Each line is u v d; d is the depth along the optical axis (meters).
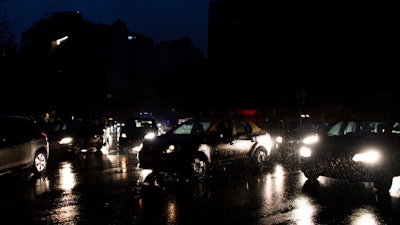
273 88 33.78
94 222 6.45
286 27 33.81
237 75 37.94
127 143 20.50
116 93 59.38
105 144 24.25
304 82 31.25
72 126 17.23
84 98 40.50
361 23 28.14
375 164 8.73
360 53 27.97
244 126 12.18
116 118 58.03
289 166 13.07
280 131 29.67
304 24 32.19
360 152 8.94
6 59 23.59
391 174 8.87
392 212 7.08
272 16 35.53
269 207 7.41
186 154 10.01
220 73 39.38
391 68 26.16
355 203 7.74
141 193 8.65
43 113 31.48
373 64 27.19
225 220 6.56
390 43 26.45
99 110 49.12
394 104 25.39
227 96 37.91
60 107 34.72
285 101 32.53
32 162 11.21
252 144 11.99
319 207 7.42
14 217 6.76
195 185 9.59
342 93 28.56
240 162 11.74
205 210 7.20
